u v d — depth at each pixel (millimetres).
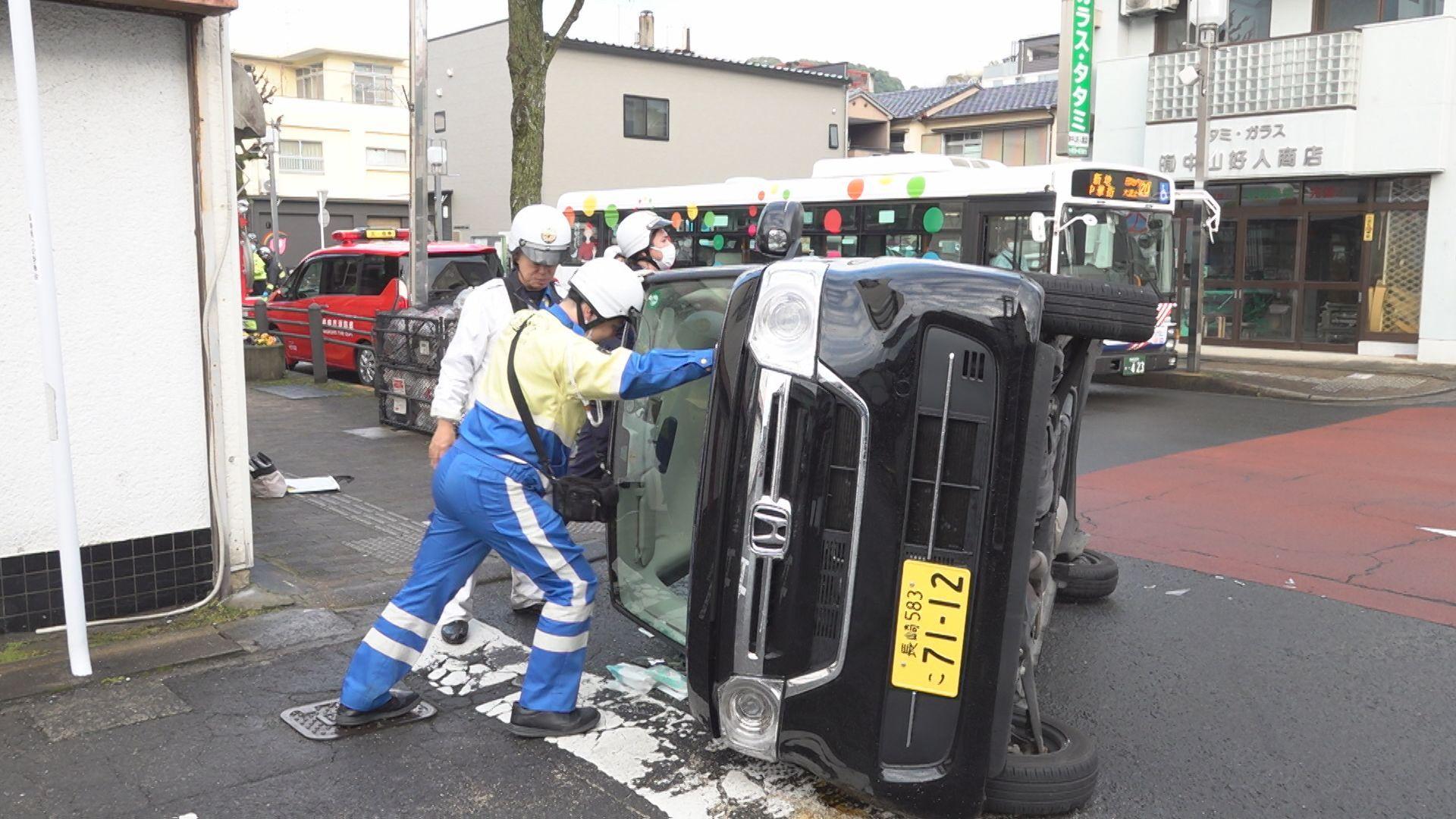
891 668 3307
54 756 3893
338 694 4453
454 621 5086
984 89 37750
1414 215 17266
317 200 39688
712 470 3506
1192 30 18719
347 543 6547
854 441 3271
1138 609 5801
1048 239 11867
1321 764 4016
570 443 4102
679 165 30891
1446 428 11750
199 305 5203
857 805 3627
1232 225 19234
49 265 4246
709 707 3572
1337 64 17141
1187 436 11289
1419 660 5062
